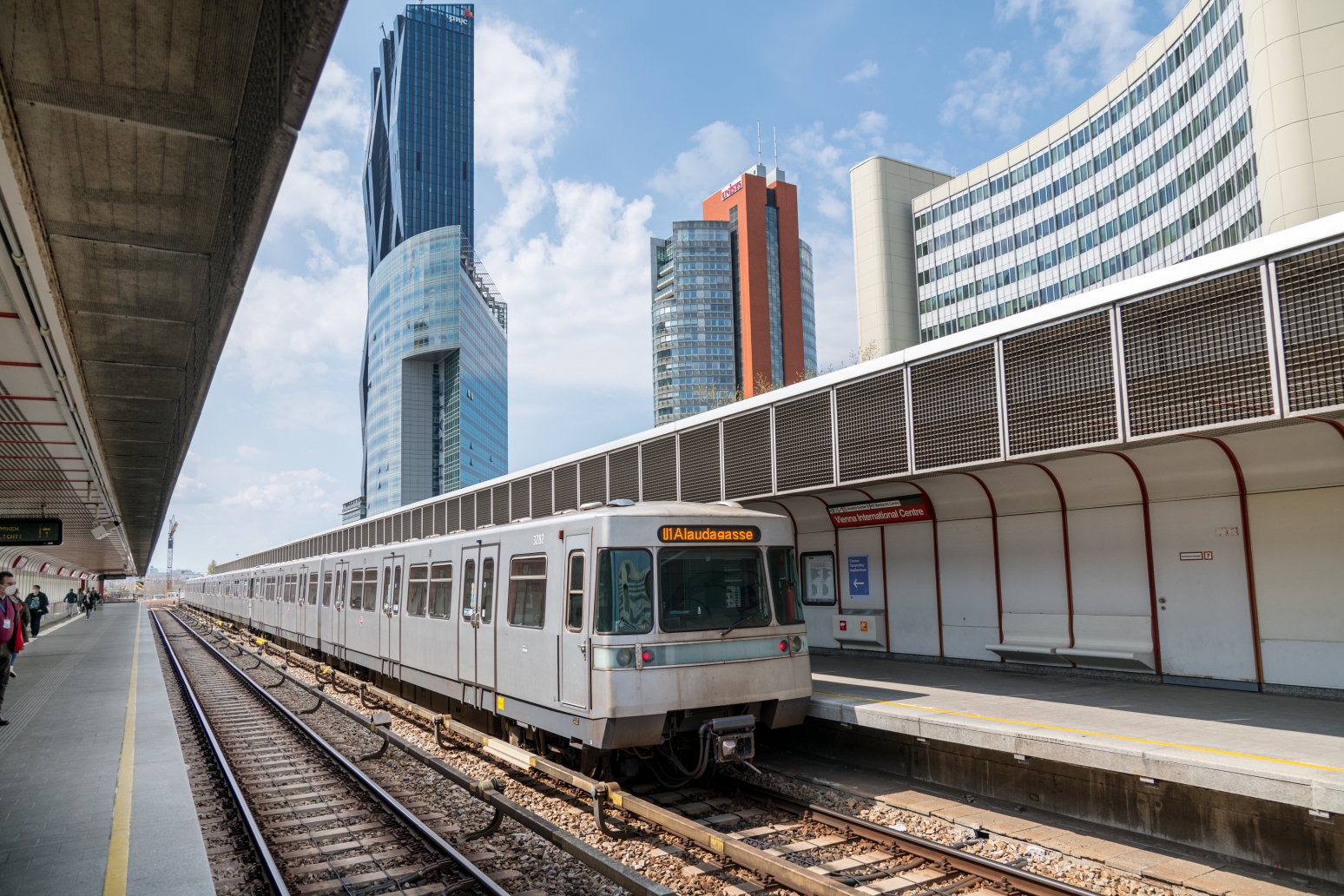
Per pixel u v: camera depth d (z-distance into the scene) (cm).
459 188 16438
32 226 727
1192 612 910
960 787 807
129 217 892
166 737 1103
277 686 1917
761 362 11638
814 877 552
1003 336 858
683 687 812
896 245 7612
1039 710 820
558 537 905
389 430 12562
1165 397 711
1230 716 748
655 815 702
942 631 1196
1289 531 836
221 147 770
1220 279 677
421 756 912
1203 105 5138
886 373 1003
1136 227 5866
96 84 673
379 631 1566
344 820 793
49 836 672
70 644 2841
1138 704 828
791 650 897
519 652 969
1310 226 614
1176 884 562
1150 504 953
